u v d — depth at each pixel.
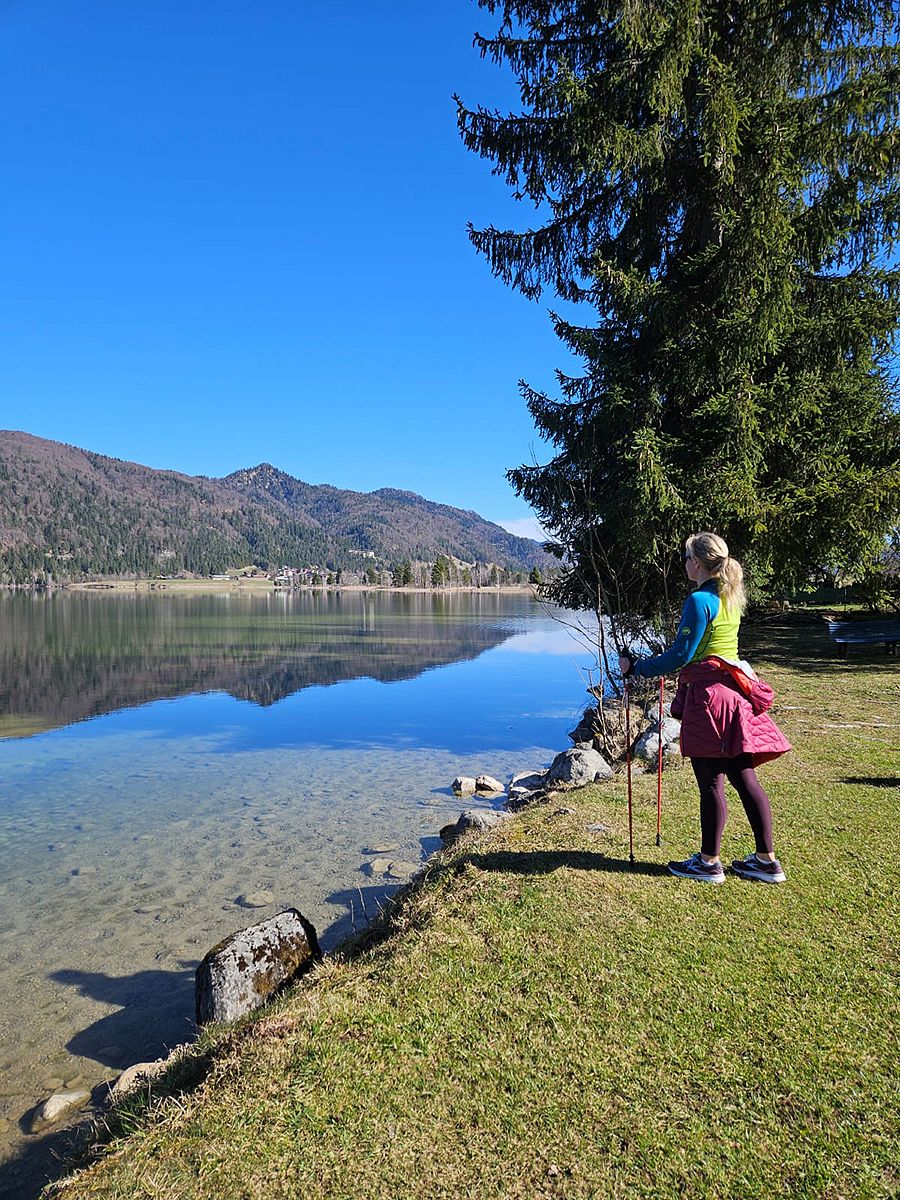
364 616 66.62
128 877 7.64
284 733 15.46
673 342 9.58
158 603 108.12
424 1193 2.28
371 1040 3.09
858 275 9.83
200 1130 2.69
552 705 18.83
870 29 9.61
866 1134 2.40
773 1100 2.58
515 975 3.50
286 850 8.37
